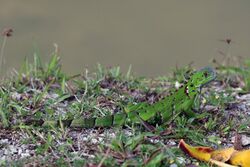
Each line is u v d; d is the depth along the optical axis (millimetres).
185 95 11234
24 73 13477
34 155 10375
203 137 10945
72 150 10484
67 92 12484
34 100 11953
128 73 13555
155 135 10742
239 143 10633
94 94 12328
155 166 9734
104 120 11156
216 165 10172
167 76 13938
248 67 14266
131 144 10211
